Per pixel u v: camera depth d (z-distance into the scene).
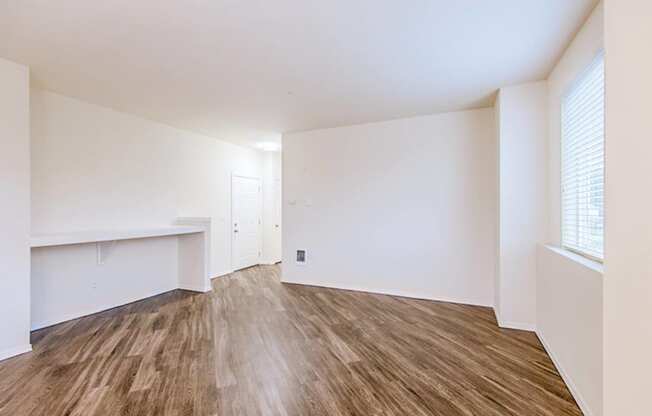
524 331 3.49
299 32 2.50
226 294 5.04
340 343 3.19
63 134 3.83
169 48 2.73
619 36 0.99
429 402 2.22
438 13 2.26
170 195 5.25
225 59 2.94
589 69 2.40
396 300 4.69
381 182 5.05
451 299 4.59
